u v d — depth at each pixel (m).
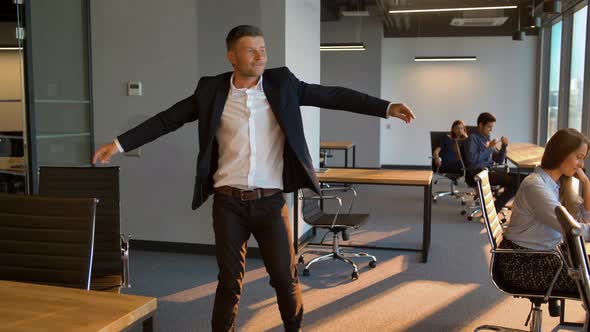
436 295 4.04
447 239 5.91
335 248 4.76
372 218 7.09
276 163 2.54
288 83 2.49
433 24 12.41
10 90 4.70
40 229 2.08
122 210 5.48
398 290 4.15
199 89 2.50
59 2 5.06
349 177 5.12
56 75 5.02
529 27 9.83
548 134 11.77
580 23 9.30
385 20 11.76
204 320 3.55
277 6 4.96
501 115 12.63
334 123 11.97
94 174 3.28
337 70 11.88
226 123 2.48
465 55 12.59
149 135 2.51
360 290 4.16
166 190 5.36
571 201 2.86
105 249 3.09
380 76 11.73
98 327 1.40
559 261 2.71
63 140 5.13
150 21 5.25
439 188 9.73
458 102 12.76
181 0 5.16
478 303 3.86
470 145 7.32
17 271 2.07
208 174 2.58
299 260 4.93
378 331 3.36
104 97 5.41
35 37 4.77
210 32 5.12
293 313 2.62
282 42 4.98
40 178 3.31
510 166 12.74
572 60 9.79
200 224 5.30
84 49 5.39
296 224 5.23
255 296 3.99
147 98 5.32
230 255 2.55
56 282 2.03
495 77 12.57
